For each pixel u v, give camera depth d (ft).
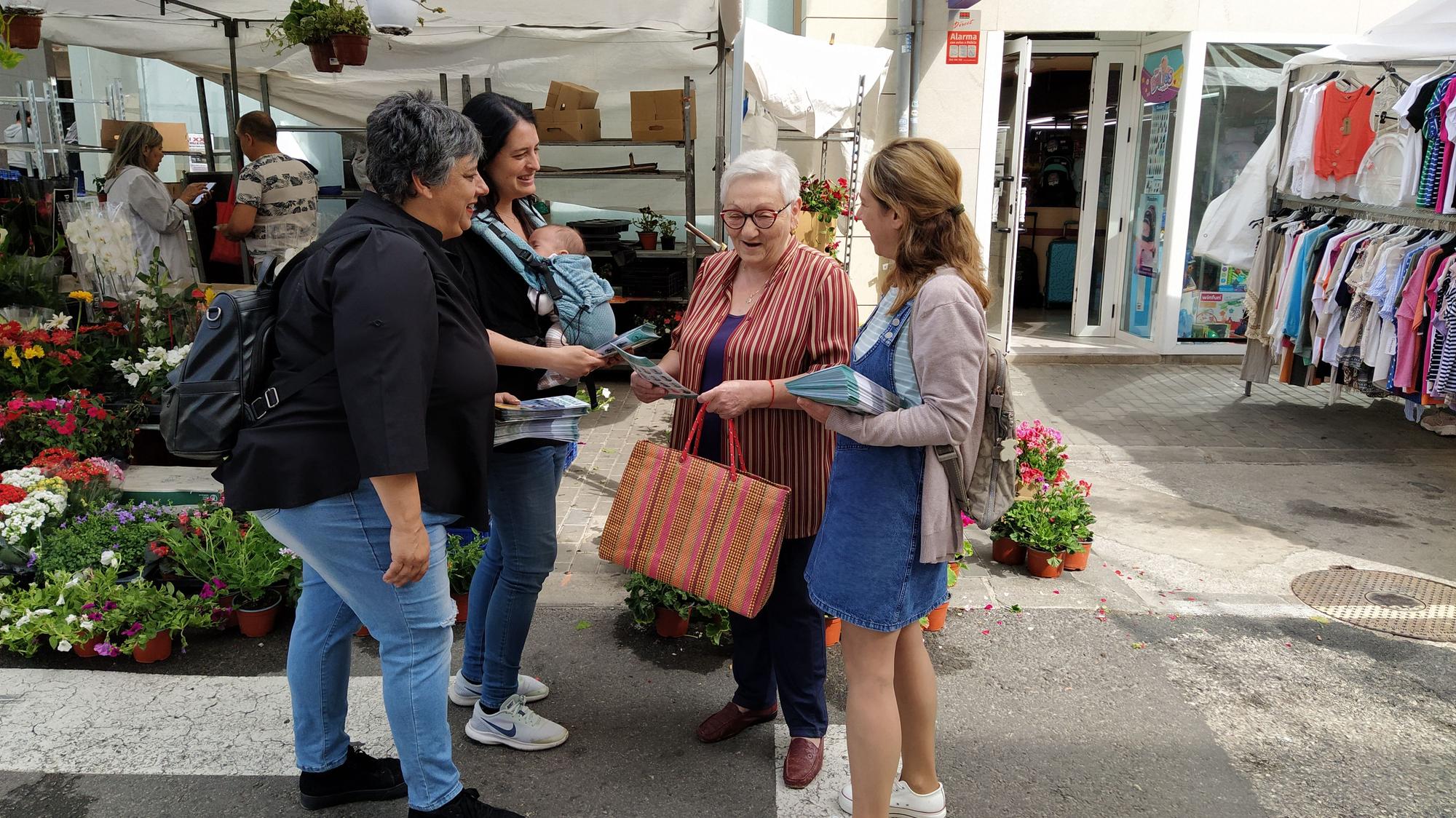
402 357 6.93
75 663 11.63
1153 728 10.68
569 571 14.55
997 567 14.88
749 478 8.68
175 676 11.41
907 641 8.53
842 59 21.57
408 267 7.03
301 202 19.51
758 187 8.70
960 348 7.41
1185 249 28.17
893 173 7.58
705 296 9.66
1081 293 30.81
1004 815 9.18
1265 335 24.08
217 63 25.36
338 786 9.02
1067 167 35.24
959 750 10.23
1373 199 22.06
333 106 25.79
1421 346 19.60
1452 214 19.34
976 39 26.30
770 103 19.08
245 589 12.09
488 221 9.01
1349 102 22.26
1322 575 14.78
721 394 8.49
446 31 24.21
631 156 24.25
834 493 8.12
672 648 12.35
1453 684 11.67
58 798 9.20
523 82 25.39
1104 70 29.30
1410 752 10.28
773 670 10.28
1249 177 24.64
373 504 7.46
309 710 8.75
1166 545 15.94
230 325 7.33
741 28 16.37
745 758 10.06
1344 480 19.19
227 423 7.34
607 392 20.76
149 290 16.92
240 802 9.21
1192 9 26.32
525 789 9.49
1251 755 10.19
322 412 7.27
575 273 9.17
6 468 14.12
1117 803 9.38
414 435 6.97
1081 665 12.01
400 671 7.89
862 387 7.52
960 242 7.66
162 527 12.95
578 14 20.63
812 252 9.18
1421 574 14.85
